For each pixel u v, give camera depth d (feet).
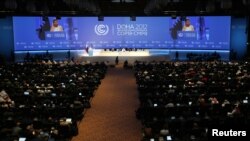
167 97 66.69
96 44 149.89
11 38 147.43
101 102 78.74
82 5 96.17
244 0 80.94
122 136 57.72
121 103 77.82
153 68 104.22
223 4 82.33
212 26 147.23
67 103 65.00
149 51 150.30
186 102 64.08
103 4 145.18
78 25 148.46
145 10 126.21
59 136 49.70
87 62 128.36
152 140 46.14
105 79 105.40
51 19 146.72
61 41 148.77
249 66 105.19
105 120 66.03
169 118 54.39
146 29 149.28
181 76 89.40
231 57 147.95
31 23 145.38
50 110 59.93
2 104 63.36
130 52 147.33
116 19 148.56
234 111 56.08
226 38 147.13
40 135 48.08
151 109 60.18
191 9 142.31
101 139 56.44
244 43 150.82
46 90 72.90
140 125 62.95
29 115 58.80
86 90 77.77
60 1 139.95
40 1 133.08
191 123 51.67
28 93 70.69
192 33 148.66
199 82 79.71
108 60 139.54
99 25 148.77
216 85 77.25
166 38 149.79
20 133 48.39
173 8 143.33
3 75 92.12
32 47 146.82
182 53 150.82
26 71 99.71
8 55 147.95
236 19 149.79
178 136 47.03
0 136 47.50
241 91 73.36
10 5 83.51
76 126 57.77
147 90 75.77
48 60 137.80
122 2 144.87
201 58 141.38
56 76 89.76
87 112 71.15
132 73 115.34
